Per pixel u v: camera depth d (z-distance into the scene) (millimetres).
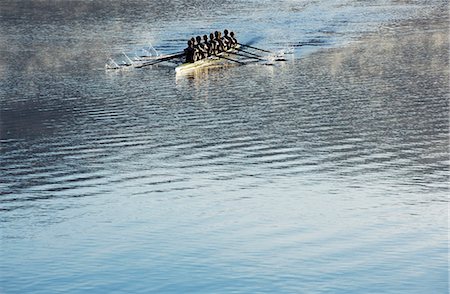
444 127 84750
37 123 93250
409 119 88812
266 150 78188
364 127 85812
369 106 95750
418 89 104438
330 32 160625
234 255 52938
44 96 109062
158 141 83000
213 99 103625
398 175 69062
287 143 80562
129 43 155375
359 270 50156
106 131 88188
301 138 82312
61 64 134375
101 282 49594
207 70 125375
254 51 141250
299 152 77125
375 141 80188
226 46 139375
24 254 54000
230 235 56406
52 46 154625
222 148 79438
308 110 94812
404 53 132250
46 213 62031
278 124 88562
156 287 48812
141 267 51500
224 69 125375
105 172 72500
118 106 101375
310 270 50406
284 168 72125
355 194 64375
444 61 123750
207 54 132125
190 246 54625
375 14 186250
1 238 56906
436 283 48250
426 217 58688
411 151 76312
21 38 166750
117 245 55094
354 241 54625
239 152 77812
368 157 74750
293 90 107125
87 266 51875
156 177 70500
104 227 58594
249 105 99125
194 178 69875
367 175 69375
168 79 119062
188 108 98875
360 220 58531
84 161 76375
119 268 51438
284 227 57594
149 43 154750
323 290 47844
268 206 62125
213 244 54844
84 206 63375
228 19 186000
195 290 48312
